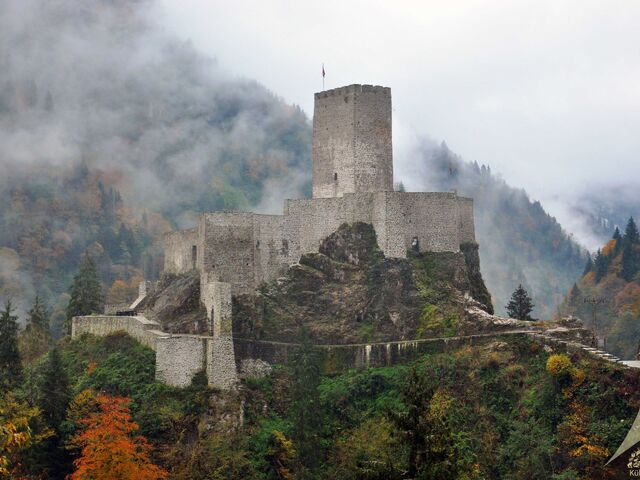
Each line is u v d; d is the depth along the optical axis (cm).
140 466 13262
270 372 15738
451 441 10356
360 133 17450
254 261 16688
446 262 17038
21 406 13938
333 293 16700
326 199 17262
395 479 10250
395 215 16925
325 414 14850
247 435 14312
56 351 15075
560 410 13712
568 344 14562
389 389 15212
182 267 17488
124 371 15050
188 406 14388
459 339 15700
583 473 12744
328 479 13738
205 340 14788
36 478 13350
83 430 13825
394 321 16388
